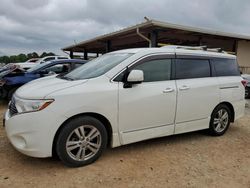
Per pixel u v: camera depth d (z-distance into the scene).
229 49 16.98
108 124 3.62
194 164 3.65
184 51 4.48
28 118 3.11
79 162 3.42
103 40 17.05
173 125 4.25
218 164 3.68
